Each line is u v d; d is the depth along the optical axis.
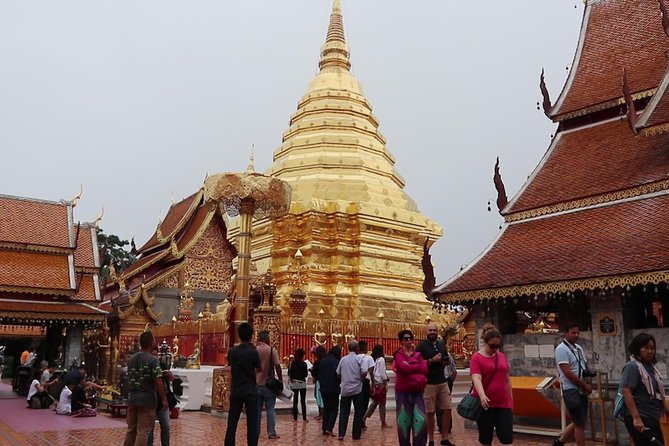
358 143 35.22
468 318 27.89
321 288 29.75
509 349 16.27
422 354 12.51
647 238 13.86
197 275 41.22
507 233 17.73
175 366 23.45
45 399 22.66
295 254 29.92
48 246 27.95
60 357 29.81
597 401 13.88
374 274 30.69
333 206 30.95
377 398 16.44
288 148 35.94
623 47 19.20
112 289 44.09
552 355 15.36
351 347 14.72
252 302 21.77
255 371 11.38
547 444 13.63
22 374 29.67
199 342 24.05
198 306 40.53
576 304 15.94
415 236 33.16
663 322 16.12
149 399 10.25
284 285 29.69
